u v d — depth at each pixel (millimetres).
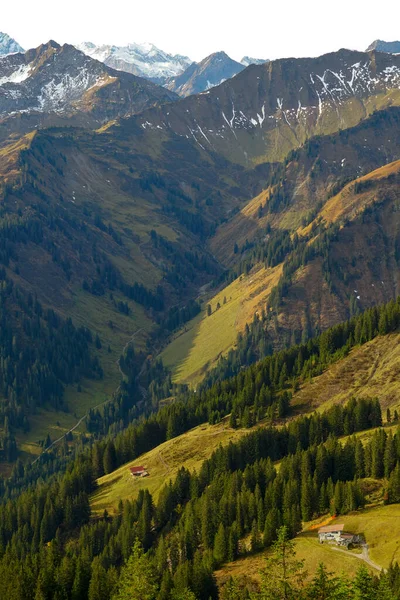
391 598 110500
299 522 159500
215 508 175875
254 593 124312
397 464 162875
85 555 171375
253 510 171250
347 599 114812
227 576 150750
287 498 168250
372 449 175125
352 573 133125
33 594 151500
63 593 152500
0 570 158000
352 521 151500
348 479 177000
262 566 150125
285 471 182375
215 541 162625
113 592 144500
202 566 147750
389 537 141250
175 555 167875
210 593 144625
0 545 182000
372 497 163875
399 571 121875
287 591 117000
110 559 179125
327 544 145500
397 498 157125
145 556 128375
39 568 161125
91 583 149125
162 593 139250
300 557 142625
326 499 164875
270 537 159250
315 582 119750
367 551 139250
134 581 125438
